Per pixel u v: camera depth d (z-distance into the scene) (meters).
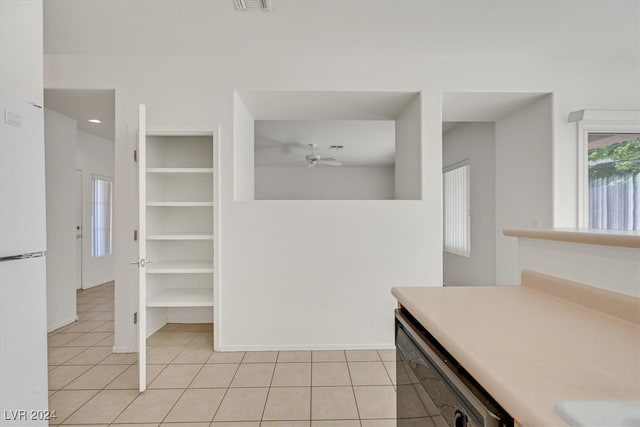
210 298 3.09
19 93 1.63
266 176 8.77
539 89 2.99
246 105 3.32
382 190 8.88
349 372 2.50
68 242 3.72
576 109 2.99
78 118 3.92
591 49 2.81
